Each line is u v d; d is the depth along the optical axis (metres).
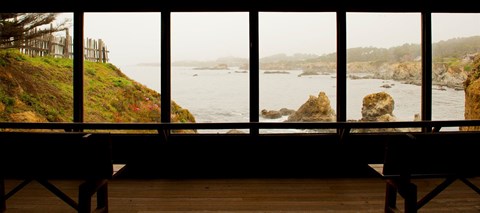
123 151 3.89
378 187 3.51
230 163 3.92
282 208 2.93
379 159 3.91
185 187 3.53
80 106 3.88
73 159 2.19
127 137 3.89
